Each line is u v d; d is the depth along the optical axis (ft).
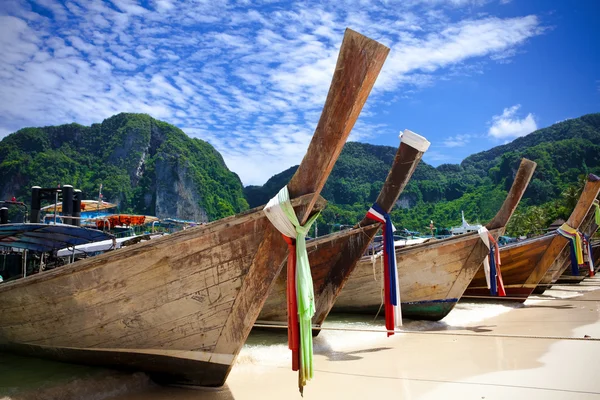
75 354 24.39
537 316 48.11
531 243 60.75
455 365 27.61
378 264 43.39
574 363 27.40
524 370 26.09
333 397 21.77
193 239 20.68
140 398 21.47
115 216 81.51
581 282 97.09
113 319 22.40
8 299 24.47
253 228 20.24
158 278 21.38
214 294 21.04
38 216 61.52
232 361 21.56
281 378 25.29
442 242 42.16
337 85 18.43
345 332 39.04
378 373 25.96
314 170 19.20
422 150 32.76
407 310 43.83
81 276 22.31
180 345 21.90
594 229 85.56
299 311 18.72
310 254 35.40
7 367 25.08
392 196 33.37
